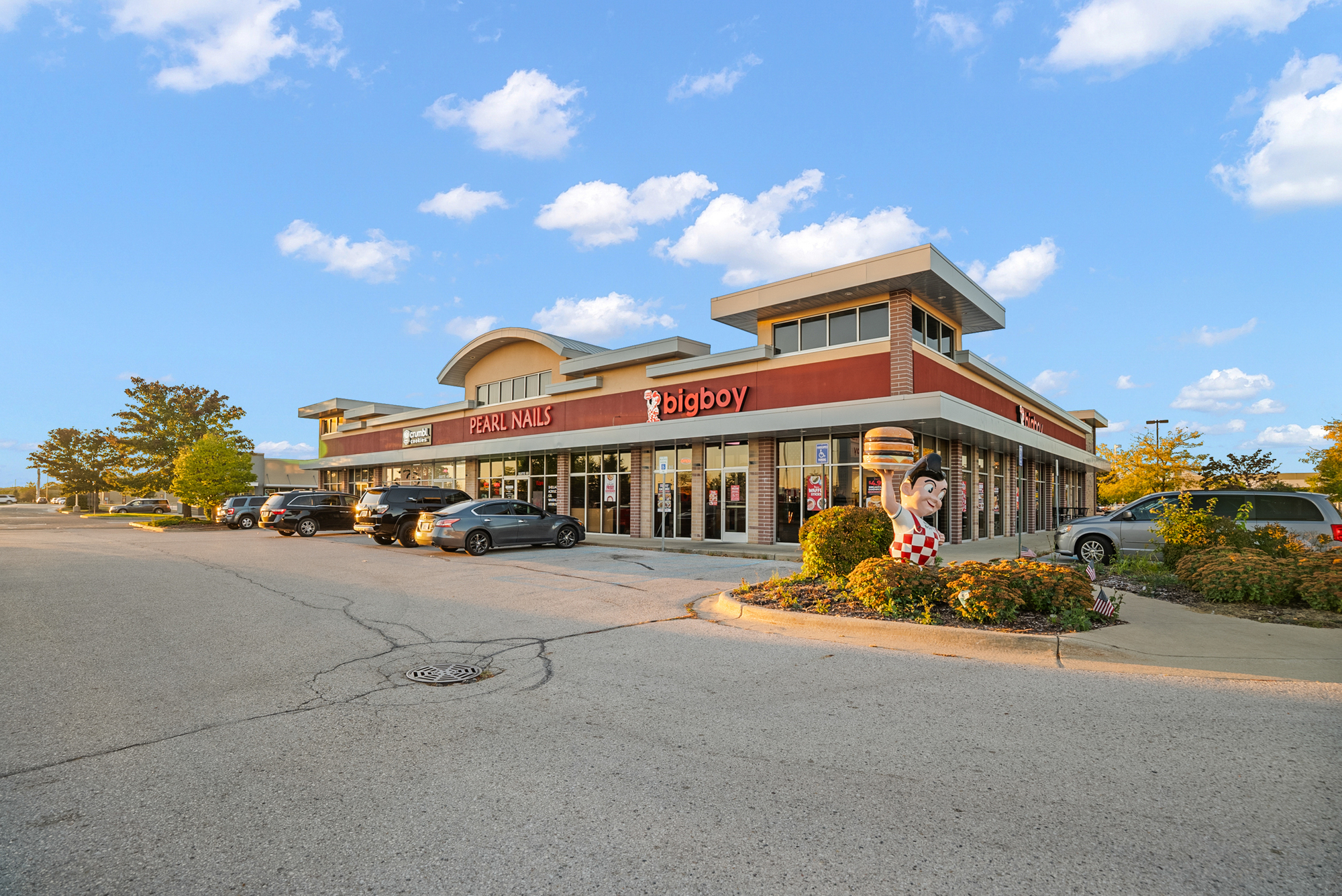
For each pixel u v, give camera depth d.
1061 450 26.61
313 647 7.34
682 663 6.62
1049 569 8.08
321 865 3.05
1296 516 13.12
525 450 25.58
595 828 3.37
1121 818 3.44
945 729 4.74
